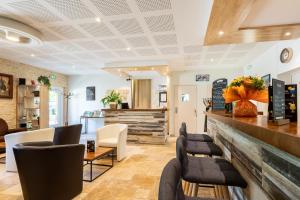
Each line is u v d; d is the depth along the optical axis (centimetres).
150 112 621
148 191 295
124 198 274
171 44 463
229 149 228
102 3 281
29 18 328
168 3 280
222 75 775
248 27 309
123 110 634
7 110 615
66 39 430
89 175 359
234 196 210
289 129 93
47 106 708
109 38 423
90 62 657
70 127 388
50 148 208
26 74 690
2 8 295
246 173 161
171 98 814
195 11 302
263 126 106
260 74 580
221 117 206
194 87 805
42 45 457
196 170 167
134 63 650
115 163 428
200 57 590
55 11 304
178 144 152
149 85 879
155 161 442
